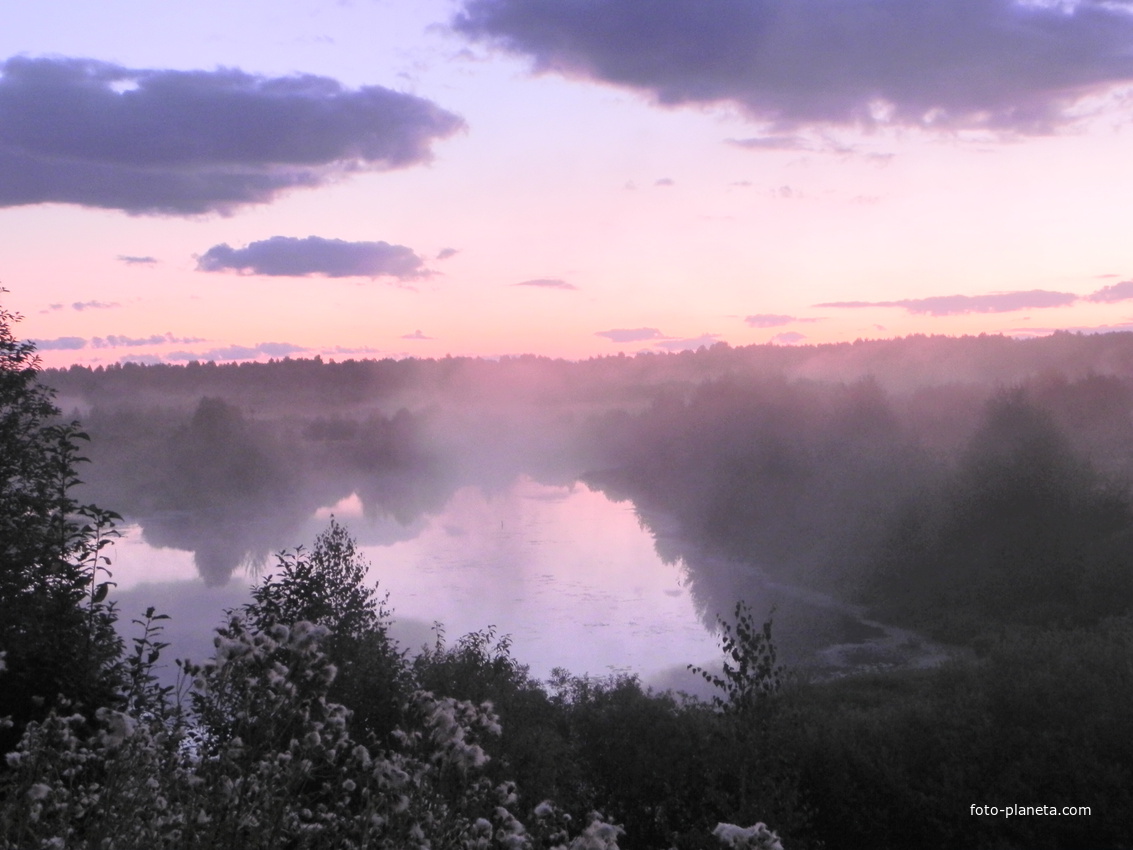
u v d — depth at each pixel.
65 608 7.77
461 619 42.53
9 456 11.80
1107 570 36.75
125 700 6.55
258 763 3.40
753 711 12.17
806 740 13.13
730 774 11.80
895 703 16.97
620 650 37.12
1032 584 38.88
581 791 11.88
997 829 12.22
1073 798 12.48
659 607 44.69
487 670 13.12
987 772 12.95
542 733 11.45
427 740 3.80
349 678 9.27
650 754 12.04
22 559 8.34
